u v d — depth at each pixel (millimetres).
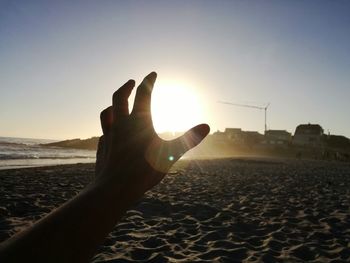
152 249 2428
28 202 4055
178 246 2514
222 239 2717
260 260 2254
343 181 8430
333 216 3688
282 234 2910
